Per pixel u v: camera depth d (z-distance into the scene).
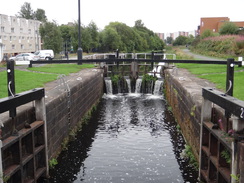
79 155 9.73
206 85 13.15
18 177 6.59
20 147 6.51
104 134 11.91
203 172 7.41
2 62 24.44
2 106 5.64
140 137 11.52
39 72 18.00
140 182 7.94
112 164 9.06
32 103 7.96
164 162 9.19
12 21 51.44
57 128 9.44
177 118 13.58
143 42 75.44
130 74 22.45
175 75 16.28
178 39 112.56
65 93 10.47
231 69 6.46
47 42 40.31
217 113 7.21
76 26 42.16
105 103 18.19
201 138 7.52
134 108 16.62
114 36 53.28
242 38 30.11
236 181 5.13
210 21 74.00
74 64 24.47
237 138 5.14
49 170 8.48
